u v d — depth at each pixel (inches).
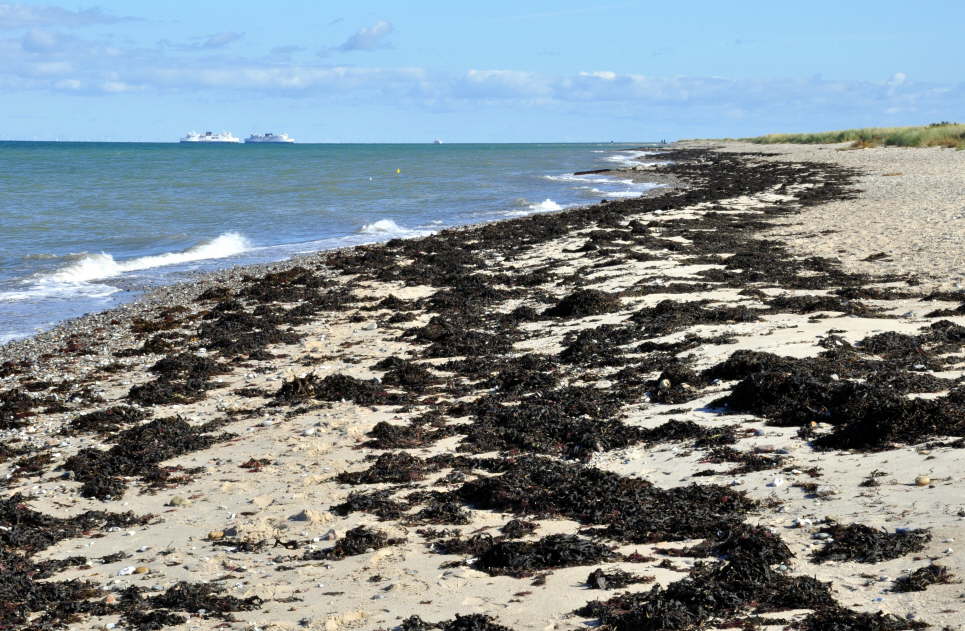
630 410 513.0
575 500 382.6
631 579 296.7
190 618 297.9
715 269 940.6
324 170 4175.7
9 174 3666.3
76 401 639.1
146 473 475.8
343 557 346.3
